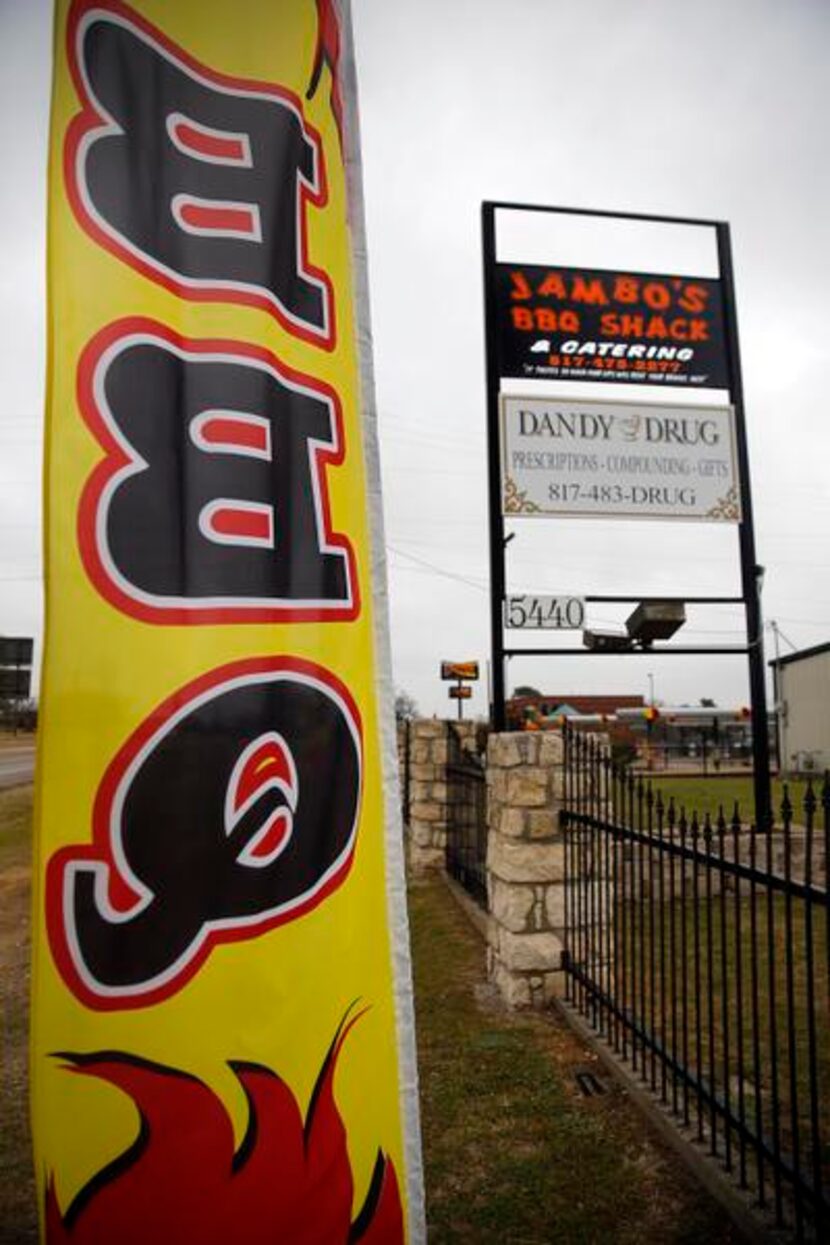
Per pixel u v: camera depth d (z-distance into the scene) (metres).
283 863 2.08
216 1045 1.92
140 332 2.05
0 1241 2.80
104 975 1.85
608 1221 2.79
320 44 2.48
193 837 1.97
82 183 2.04
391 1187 2.12
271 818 2.07
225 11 2.29
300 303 2.33
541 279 7.01
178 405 2.08
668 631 7.04
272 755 2.10
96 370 2.00
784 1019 4.28
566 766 4.79
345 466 2.37
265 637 2.12
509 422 6.56
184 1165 1.85
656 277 7.20
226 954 1.97
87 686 1.91
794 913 6.39
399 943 2.29
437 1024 4.52
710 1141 3.06
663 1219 2.79
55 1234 1.76
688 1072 3.19
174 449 2.06
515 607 6.27
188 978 1.92
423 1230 2.17
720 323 7.27
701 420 6.95
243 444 2.14
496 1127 3.41
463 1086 3.77
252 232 2.23
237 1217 1.88
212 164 2.21
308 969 2.07
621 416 6.77
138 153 2.12
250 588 2.12
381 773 2.35
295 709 2.16
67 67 2.07
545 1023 4.50
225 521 2.10
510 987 4.72
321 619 2.25
